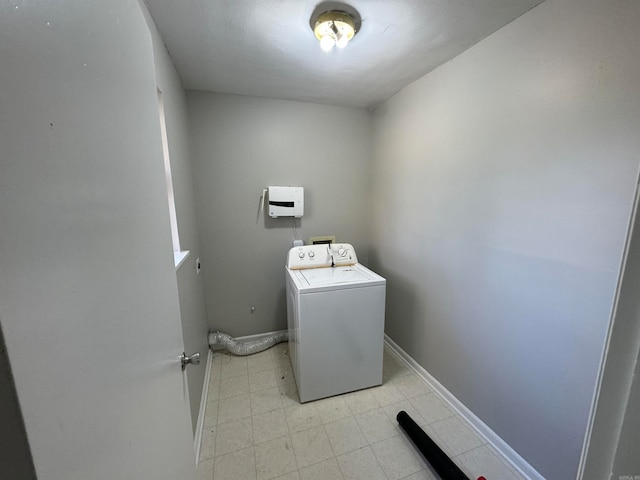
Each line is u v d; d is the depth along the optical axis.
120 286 0.48
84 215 0.37
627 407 0.31
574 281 1.07
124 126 0.53
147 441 0.55
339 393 1.85
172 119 1.52
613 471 0.33
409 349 2.17
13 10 0.26
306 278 1.91
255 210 2.37
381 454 1.43
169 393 0.72
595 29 0.95
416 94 1.91
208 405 1.78
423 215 1.92
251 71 1.77
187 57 1.57
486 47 1.38
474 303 1.54
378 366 1.91
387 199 2.37
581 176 1.02
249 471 1.34
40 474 0.27
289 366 2.20
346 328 1.80
